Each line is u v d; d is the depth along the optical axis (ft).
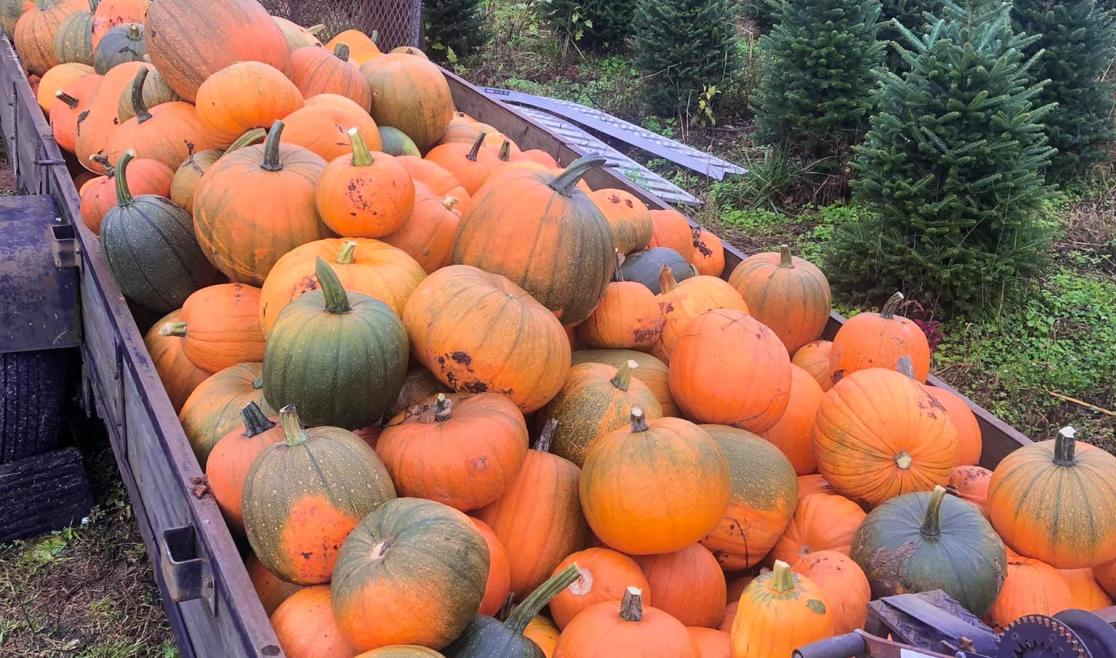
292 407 7.29
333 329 7.97
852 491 9.33
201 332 9.79
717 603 8.46
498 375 8.57
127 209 10.49
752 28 38.09
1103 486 8.26
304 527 7.02
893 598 6.75
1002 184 19.29
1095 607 8.62
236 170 9.98
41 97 16.60
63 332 12.01
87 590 12.22
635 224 12.66
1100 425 17.90
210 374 10.20
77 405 14.25
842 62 25.48
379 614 6.41
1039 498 8.32
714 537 8.80
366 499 7.20
